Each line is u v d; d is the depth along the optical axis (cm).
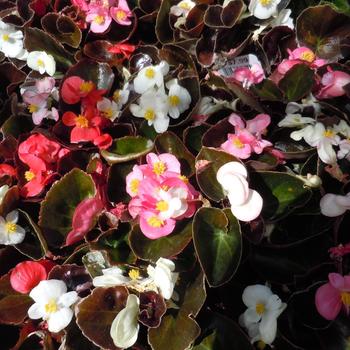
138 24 37
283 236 29
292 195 28
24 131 34
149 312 26
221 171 27
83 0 36
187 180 28
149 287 26
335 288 27
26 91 34
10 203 29
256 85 32
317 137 29
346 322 27
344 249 28
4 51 38
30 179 30
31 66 35
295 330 27
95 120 31
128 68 35
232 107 32
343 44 34
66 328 27
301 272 28
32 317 27
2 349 28
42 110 32
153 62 35
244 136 29
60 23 36
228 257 27
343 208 28
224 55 34
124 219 28
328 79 32
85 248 28
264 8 34
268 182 28
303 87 31
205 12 34
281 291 29
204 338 27
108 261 27
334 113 31
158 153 30
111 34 36
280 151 30
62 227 29
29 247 29
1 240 29
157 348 25
